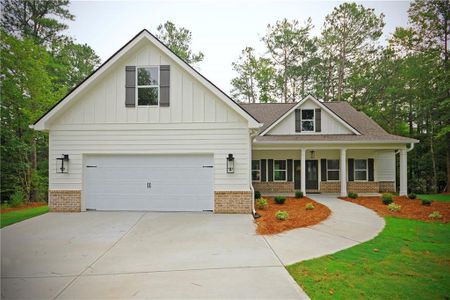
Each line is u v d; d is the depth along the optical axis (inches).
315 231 277.7
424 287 153.0
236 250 218.5
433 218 339.3
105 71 374.3
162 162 382.9
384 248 223.9
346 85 1074.1
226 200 370.9
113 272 176.6
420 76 761.6
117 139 381.1
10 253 216.2
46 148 866.1
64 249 225.0
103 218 339.0
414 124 959.0
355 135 581.9
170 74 380.8
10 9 727.7
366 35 1009.5
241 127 374.6
